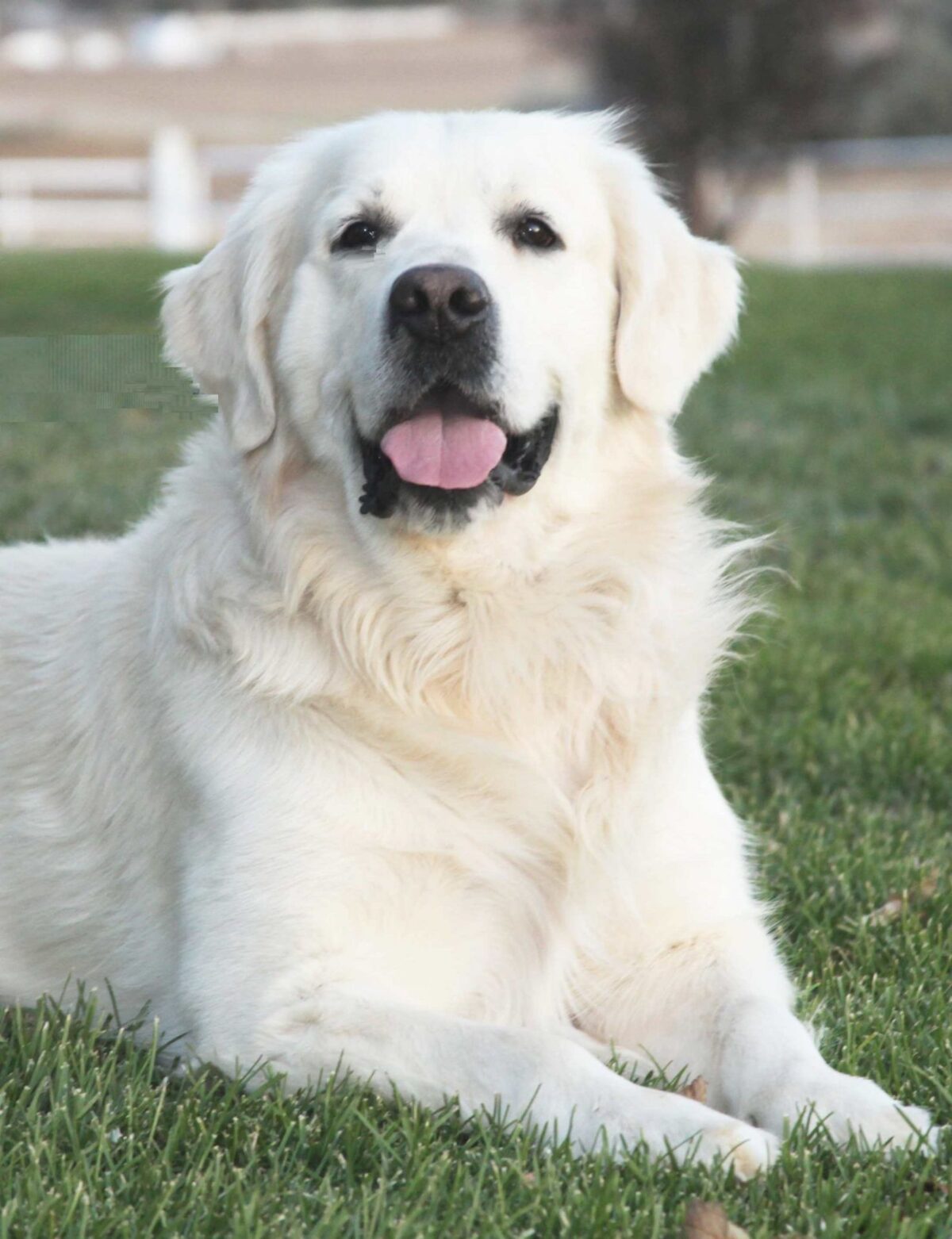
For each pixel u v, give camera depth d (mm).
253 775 4586
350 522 4801
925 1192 3592
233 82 52531
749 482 11617
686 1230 3324
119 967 5016
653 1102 3801
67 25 67188
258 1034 4242
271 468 4934
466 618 4797
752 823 6156
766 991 4574
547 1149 3730
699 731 5297
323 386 4895
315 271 5000
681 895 4801
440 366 4617
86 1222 3350
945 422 13945
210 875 4523
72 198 35594
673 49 31828
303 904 4391
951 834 6074
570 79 51969
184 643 4848
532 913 4703
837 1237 3322
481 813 4648
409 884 4535
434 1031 4051
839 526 10445
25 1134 3748
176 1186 3523
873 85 33312
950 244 35750
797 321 20406
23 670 5469
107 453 11547
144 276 20484
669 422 5723
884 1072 4242
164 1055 4547
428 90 52469
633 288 5188
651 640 4922
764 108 32031
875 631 8297
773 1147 3707
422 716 4723
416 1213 3350
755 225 38750
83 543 5969
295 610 4770
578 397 4969
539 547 4871
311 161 5285
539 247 4988
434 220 4930
